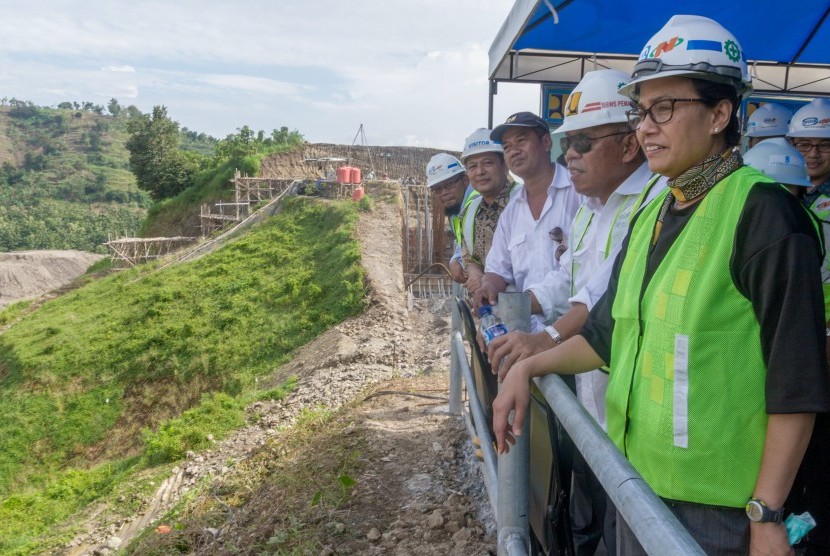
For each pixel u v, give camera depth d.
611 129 2.92
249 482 6.75
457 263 6.31
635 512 1.37
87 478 13.83
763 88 7.51
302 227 27.88
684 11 6.18
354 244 24.09
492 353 2.57
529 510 2.64
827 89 7.47
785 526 1.67
